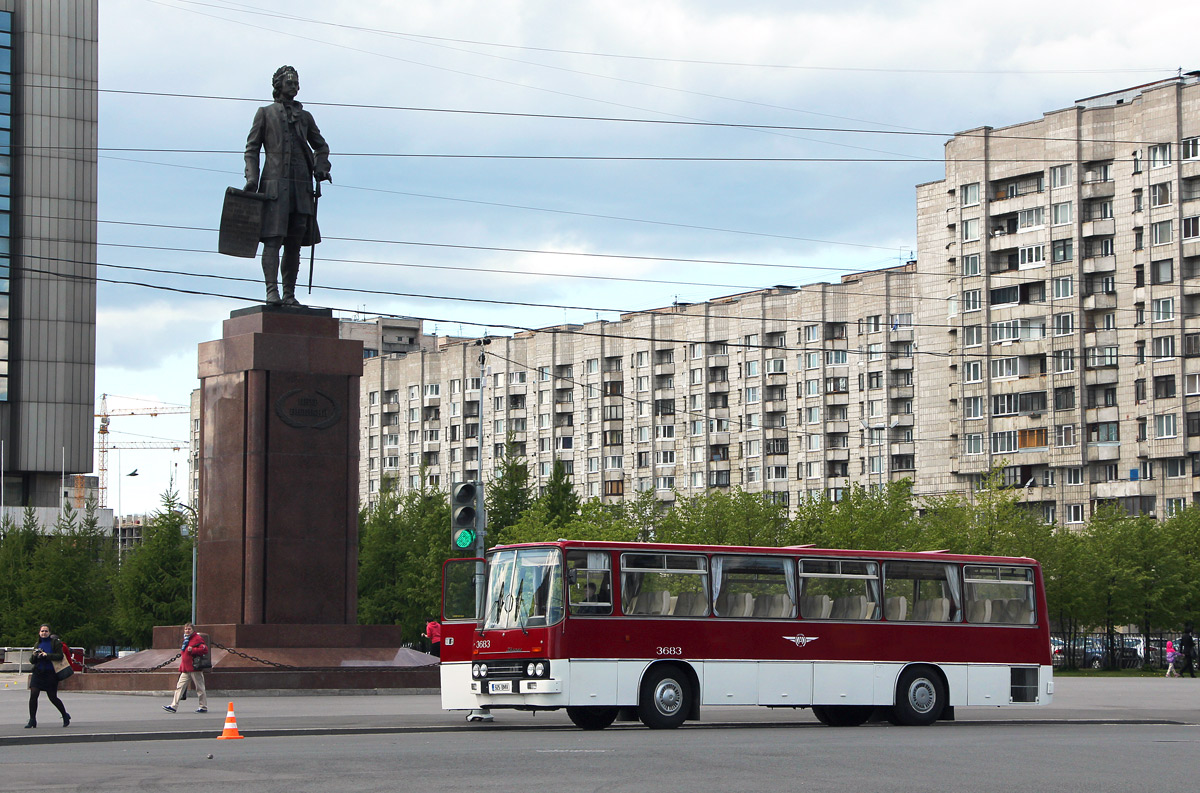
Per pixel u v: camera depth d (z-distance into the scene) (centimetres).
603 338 14138
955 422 11231
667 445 13550
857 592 3059
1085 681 6119
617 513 9188
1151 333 10156
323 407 3919
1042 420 10694
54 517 11419
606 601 2809
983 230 11088
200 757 2072
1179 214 10038
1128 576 7912
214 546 3881
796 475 12569
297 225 3978
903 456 11750
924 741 2425
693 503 8875
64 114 11556
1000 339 10994
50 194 11462
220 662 3759
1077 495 10512
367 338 17888
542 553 2828
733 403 13100
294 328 3919
